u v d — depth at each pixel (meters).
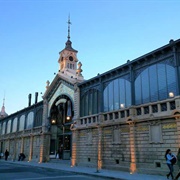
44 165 32.19
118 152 24.41
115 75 27.19
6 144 58.75
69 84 36.38
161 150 19.92
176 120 18.91
